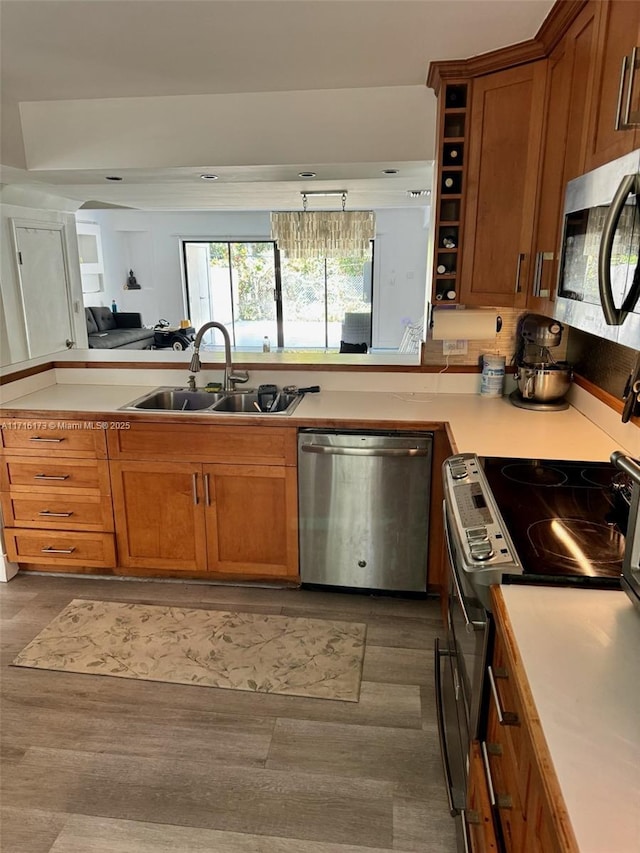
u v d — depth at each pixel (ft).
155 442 9.15
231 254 32.09
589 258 4.51
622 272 3.64
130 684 7.62
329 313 32.48
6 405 9.57
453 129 8.43
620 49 4.38
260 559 9.47
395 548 9.09
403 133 8.82
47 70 7.86
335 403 9.52
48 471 9.53
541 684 3.14
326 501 9.01
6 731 6.89
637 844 2.24
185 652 8.20
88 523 9.68
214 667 7.89
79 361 11.04
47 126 9.29
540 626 3.68
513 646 3.49
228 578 9.94
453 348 10.07
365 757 6.49
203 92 8.84
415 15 6.25
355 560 9.24
